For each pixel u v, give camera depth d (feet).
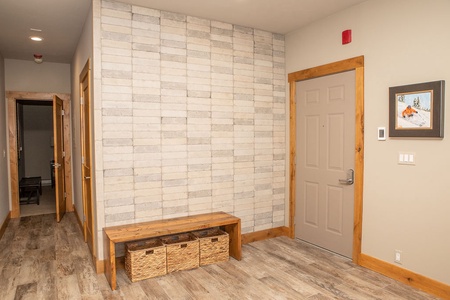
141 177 11.27
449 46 8.62
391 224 10.14
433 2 8.95
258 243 13.60
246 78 13.42
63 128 19.57
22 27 13.20
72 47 16.16
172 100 11.79
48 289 9.61
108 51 10.62
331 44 12.05
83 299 8.98
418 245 9.42
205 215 12.27
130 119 11.03
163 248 10.41
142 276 10.11
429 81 9.06
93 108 10.64
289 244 13.46
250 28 13.44
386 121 10.21
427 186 9.17
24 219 17.92
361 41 10.93
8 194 17.92
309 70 13.00
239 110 13.30
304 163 13.60
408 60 9.57
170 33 11.68
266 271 10.76
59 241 14.12
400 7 9.75
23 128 29.53
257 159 13.82
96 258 10.77
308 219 13.48
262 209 14.03
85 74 12.26
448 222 8.72
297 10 11.55
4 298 9.09
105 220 10.71
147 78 11.30
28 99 18.70
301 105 13.67
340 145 11.91
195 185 12.37
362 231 11.07
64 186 19.60
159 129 11.57
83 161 13.96
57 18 12.23
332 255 12.13
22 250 13.00
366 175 10.88
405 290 9.36
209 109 12.59
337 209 12.10
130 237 9.76
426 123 9.01
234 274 10.53
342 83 11.78
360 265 11.12
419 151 9.34
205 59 12.44
